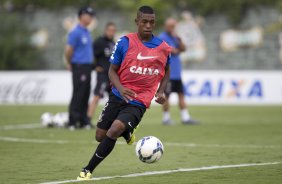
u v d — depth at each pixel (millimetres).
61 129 51500
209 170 28688
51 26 117000
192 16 110125
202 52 109875
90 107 53281
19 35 117125
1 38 116750
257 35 107750
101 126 26938
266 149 37219
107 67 53062
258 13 107625
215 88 86812
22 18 117938
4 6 119250
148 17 26391
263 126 54125
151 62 26438
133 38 26641
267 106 82062
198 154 34875
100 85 53094
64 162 31922
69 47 49906
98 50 52719
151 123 58344
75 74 50281
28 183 25266
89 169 25969
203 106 83000
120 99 26438
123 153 35625
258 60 108062
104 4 114312
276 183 25047
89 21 50438
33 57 116688
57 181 25656
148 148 26172
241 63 108750
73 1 116250
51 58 117000
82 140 42688
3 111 75250
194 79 87500
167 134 47000
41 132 48844
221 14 109062
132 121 25750
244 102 85875
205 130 50438
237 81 86188
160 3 111188
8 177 26953
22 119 63500
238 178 26266
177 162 31625
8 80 93625
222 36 109125
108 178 26344
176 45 56031
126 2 112875
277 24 105625
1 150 37188
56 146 39250
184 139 43281
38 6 117562
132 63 26375
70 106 51000
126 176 26969
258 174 27344
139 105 26344
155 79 26734
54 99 92188
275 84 85312
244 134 46938
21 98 93000
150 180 25797
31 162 31891
